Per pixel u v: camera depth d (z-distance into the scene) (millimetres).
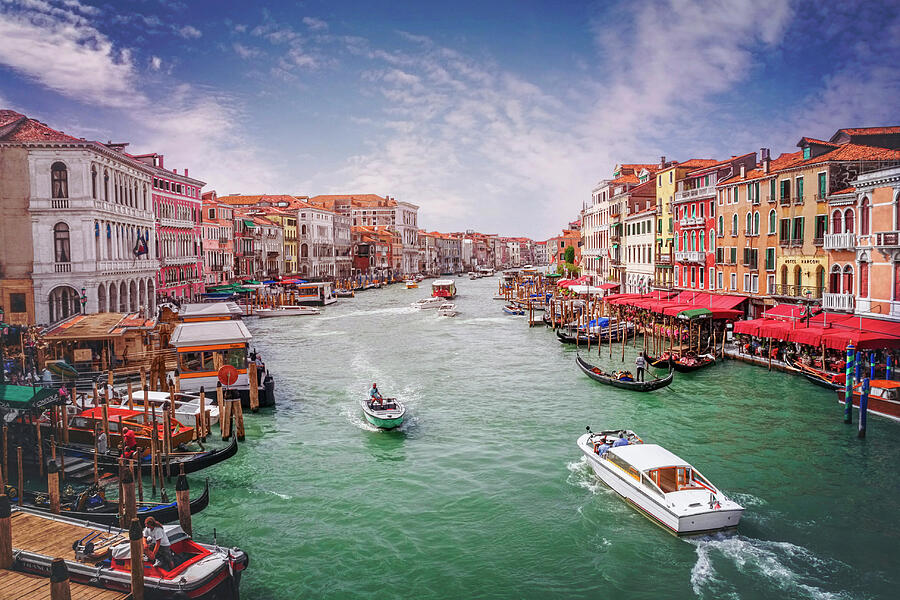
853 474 18891
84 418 20297
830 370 29844
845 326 29125
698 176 49000
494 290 114625
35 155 37438
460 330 55000
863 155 34688
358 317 67250
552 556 14328
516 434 23125
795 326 30516
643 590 13008
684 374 32625
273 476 19234
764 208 39938
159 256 54906
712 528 15008
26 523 13719
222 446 21656
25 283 37500
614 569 13734
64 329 31328
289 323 61688
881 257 29094
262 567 13984
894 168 28047
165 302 52875
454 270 199625
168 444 18422
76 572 11789
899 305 28125
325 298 81188
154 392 24031
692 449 21172
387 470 19672
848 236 31734
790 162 39250
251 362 28609
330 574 13711
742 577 13398
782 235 38344
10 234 37469
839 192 33844
